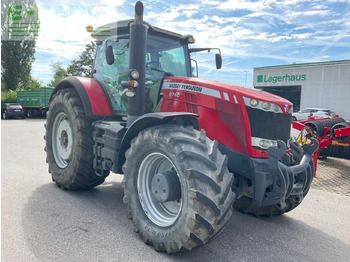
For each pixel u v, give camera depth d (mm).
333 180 6000
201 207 2416
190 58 4406
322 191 5172
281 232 3369
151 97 3707
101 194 4375
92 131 4039
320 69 28188
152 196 2977
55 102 4562
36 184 4773
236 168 3012
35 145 9086
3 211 3568
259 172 2854
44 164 6309
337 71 27250
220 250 2865
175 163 2590
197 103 3195
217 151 2613
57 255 2629
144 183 3008
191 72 4355
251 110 2947
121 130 3377
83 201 4035
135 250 2760
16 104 25938
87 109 3908
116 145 3340
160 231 2719
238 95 2992
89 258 2594
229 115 3027
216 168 2479
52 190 4473
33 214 3514
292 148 3625
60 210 3678
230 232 3316
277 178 2791
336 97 27531
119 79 3951
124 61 3908
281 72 30812
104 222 3367
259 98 2943
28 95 27391
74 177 4121
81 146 3988
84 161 4020
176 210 2898
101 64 4359
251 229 3428
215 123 3096
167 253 2697
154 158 2934
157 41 4020
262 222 3658
